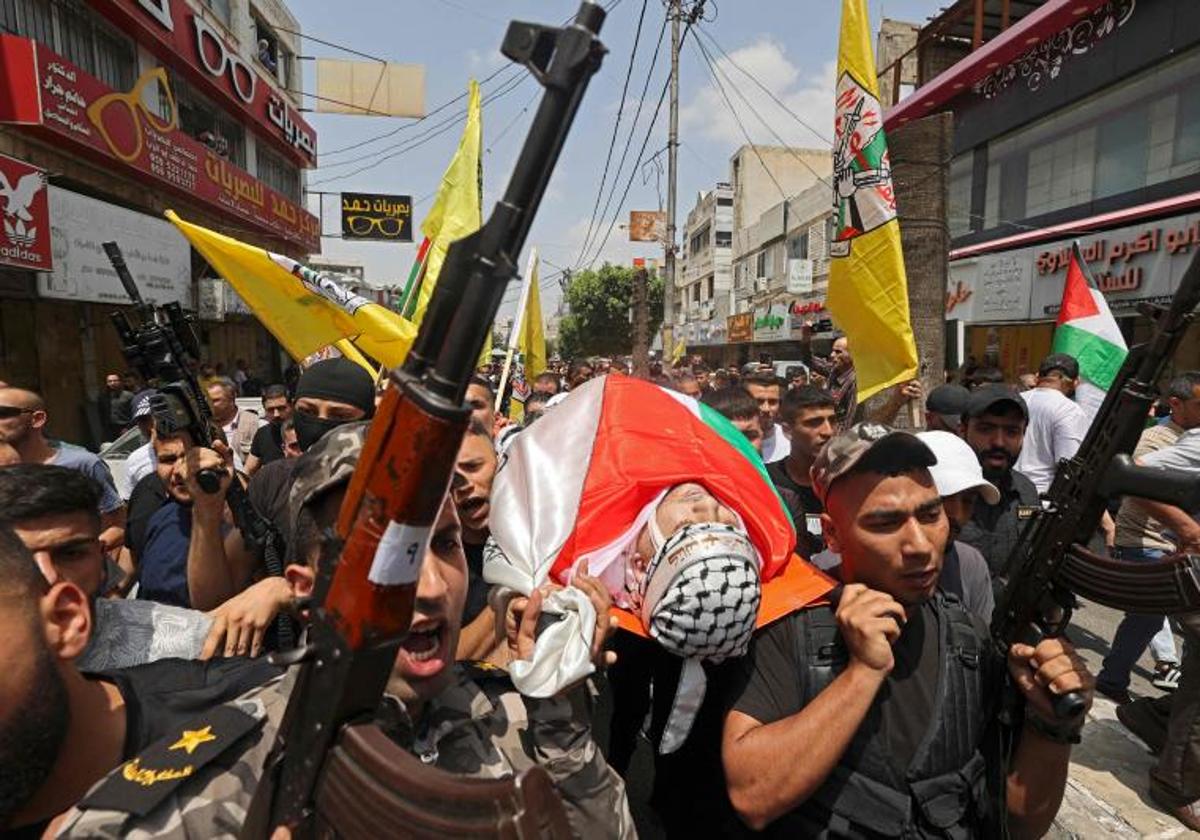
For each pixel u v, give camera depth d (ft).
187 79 47.88
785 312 82.23
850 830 4.84
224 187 47.83
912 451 5.13
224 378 18.45
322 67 63.10
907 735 5.00
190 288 45.62
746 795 4.78
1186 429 13.25
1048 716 4.86
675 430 6.54
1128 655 13.09
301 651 2.69
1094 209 39.01
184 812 3.19
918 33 57.11
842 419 19.54
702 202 144.46
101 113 33.45
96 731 3.84
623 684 8.55
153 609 5.53
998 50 44.14
